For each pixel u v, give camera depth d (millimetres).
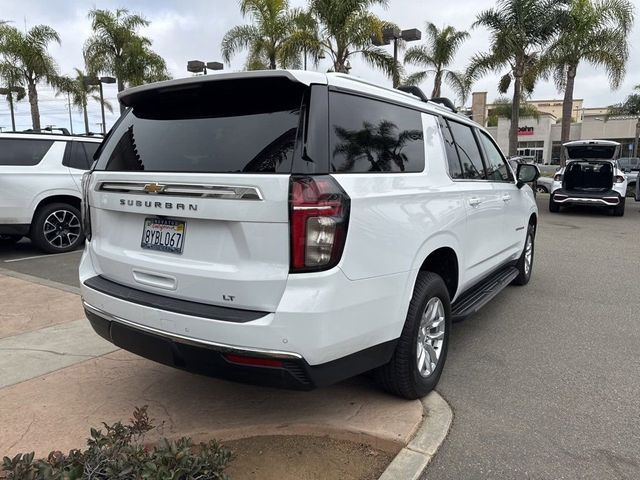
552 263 8430
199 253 2756
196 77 2867
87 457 2242
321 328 2545
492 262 5082
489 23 19938
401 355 3273
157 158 3002
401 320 3109
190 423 3174
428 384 3555
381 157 3109
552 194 15953
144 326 2855
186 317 2666
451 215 3740
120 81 23531
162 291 2889
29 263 7906
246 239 2578
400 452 2943
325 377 2674
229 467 2791
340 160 2742
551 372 4102
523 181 5867
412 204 3223
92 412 3297
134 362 4062
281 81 2711
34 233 8461
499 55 20109
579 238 11117
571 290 6664
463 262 4102
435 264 3955
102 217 3283
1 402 3408
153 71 23859
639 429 3256
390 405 3438
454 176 4035
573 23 19500
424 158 3602
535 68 20594
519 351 4547
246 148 2707
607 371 4125
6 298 5789
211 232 2715
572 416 3408
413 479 2709
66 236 8852
